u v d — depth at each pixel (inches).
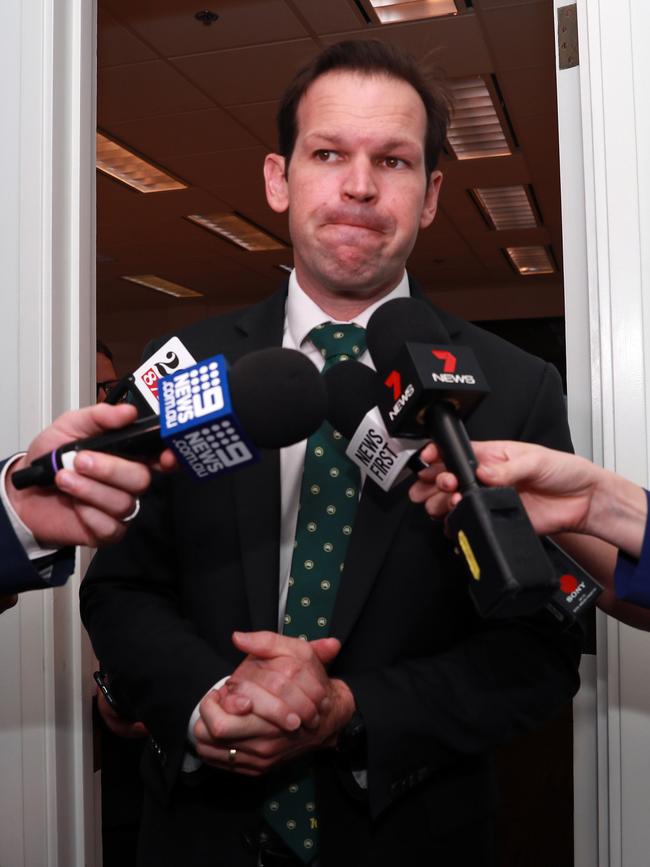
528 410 48.3
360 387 40.8
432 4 169.5
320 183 48.5
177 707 43.9
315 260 48.7
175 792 47.1
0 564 37.8
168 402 33.9
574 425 58.2
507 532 30.1
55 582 39.3
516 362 50.1
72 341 63.1
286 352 36.0
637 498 37.4
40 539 37.7
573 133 59.1
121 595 49.2
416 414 34.3
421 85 51.3
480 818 47.5
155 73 197.0
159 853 47.3
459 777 47.4
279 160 55.6
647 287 53.8
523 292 450.6
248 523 47.6
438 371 33.4
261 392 33.4
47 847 58.6
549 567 29.8
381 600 46.5
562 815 149.6
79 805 61.1
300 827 45.6
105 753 82.4
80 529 37.2
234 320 55.0
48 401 60.6
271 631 45.8
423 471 37.3
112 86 203.5
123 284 423.8
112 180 270.2
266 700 40.1
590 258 55.8
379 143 47.8
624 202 54.3
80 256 63.7
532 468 35.2
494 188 284.8
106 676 49.9
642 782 52.9
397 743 42.5
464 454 32.7
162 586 51.3
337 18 174.1
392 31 178.7
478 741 44.1
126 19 172.6
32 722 59.1
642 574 37.5
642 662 53.4
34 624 59.4
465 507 31.0
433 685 44.2
